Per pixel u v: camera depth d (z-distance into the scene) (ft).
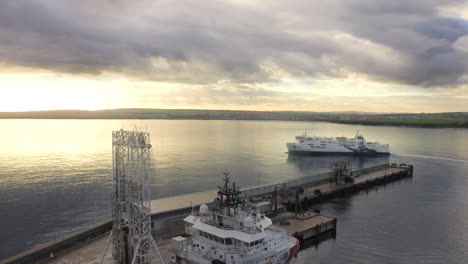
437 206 369.30
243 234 165.89
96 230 226.99
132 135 168.04
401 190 449.48
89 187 419.54
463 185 482.69
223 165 627.87
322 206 366.63
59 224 294.25
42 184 434.30
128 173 177.06
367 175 515.50
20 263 180.75
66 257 195.42
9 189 408.87
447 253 245.86
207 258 172.35
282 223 272.92
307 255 240.53
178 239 183.01
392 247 255.70
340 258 236.63
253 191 339.98
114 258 185.98
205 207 187.32
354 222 312.29
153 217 241.55
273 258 180.24
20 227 287.28
